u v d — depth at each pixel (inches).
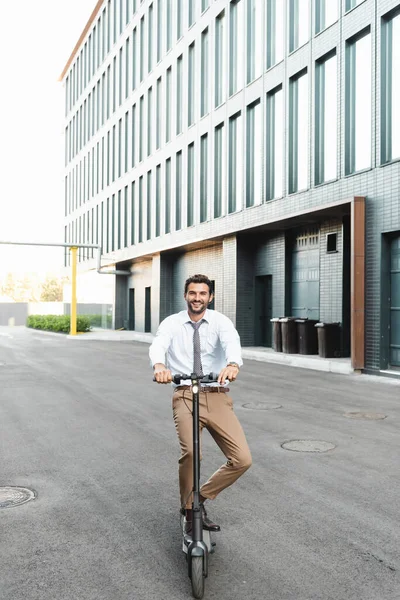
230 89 914.1
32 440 302.0
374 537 172.9
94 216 1784.0
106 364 709.3
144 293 1390.3
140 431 323.6
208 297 165.8
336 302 684.7
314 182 694.5
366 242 584.4
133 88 1414.9
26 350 944.9
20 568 153.3
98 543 169.2
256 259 869.8
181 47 1111.6
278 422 344.8
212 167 969.5
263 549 164.2
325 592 139.3
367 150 605.9
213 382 160.6
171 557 159.6
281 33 776.9
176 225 1147.3
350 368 583.2
